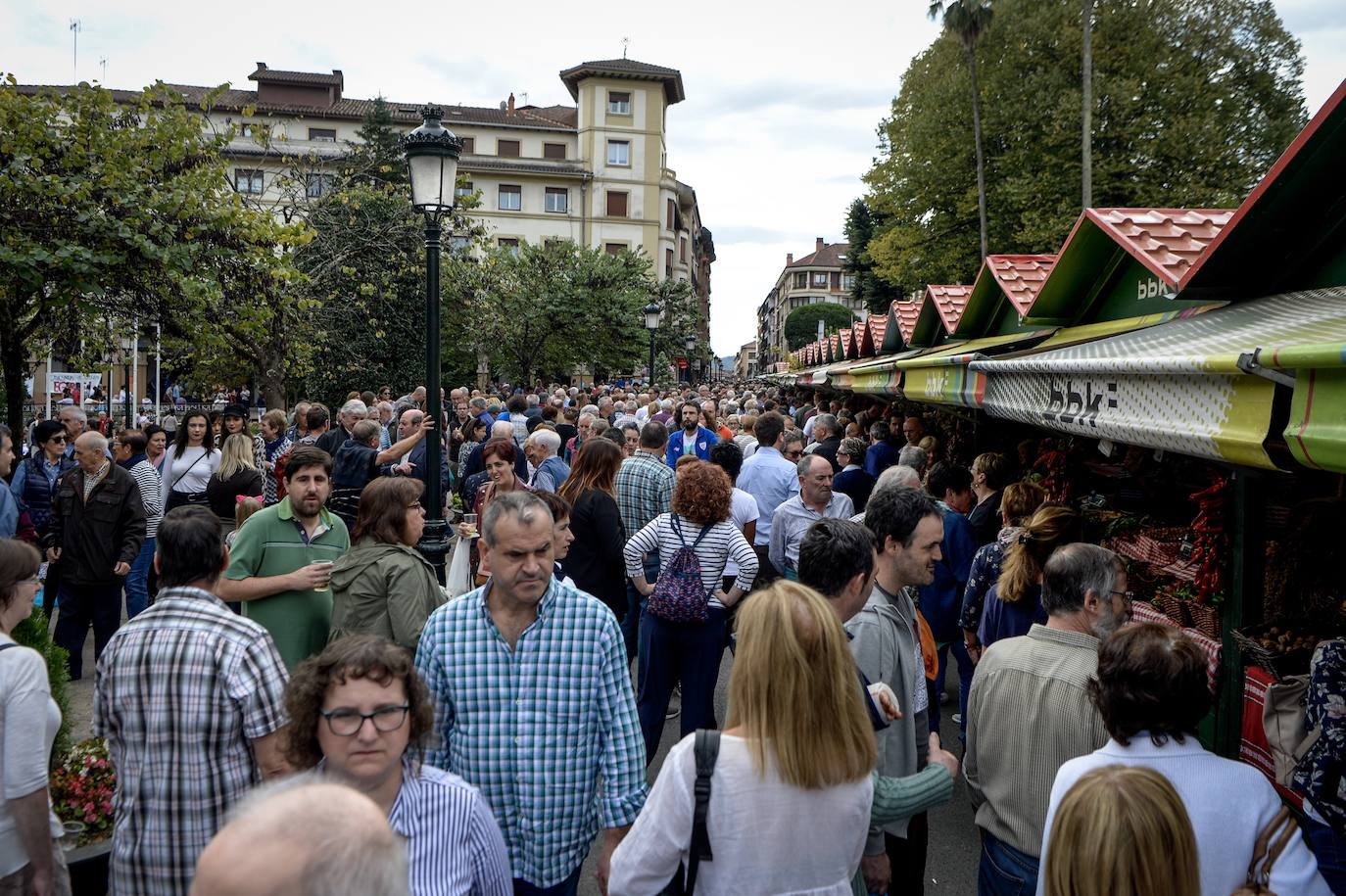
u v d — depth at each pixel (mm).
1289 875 2066
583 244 56469
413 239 20922
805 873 2049
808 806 2037
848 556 2863
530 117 59562
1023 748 2648
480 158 55719
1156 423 3457
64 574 6547
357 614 3973
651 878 2105
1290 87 27484
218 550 2871
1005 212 28859
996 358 5500
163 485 7938
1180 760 2193
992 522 6000
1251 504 4098
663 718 5012
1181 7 27531
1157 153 26406
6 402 10555
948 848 4445
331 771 2111
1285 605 4164
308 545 4344
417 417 9031
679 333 43938
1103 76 27031
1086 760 2271
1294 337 3271
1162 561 5434
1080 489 7133
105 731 2760
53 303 8609
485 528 2736
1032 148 28109
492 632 2775
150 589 7668
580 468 5785
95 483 6570
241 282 10125
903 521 3150
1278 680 3756
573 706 2744
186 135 9477
